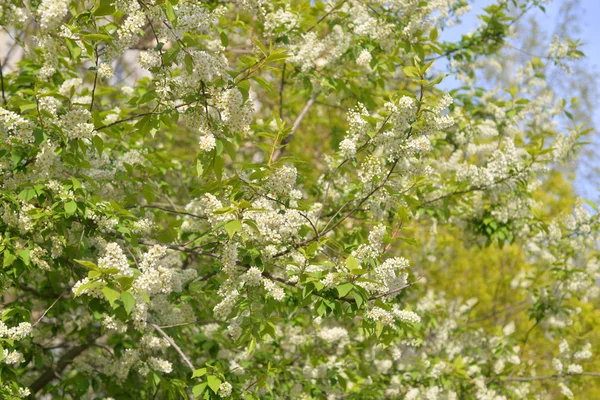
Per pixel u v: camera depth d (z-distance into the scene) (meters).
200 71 3.17
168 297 4.48
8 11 3.53
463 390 6.89
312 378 5.52
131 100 3.60
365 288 3.38
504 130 6.73
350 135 3.89
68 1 3.35
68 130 3.31
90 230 3.72
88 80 7.46
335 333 5.57
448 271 9.88
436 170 6.64
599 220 6.83
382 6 5.79
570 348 7.55
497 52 7.77
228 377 4.32
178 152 7.90
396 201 3.97
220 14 4.22
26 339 4.75
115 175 4.39
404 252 8.91
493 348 7.41
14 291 5.27
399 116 3.68
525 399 7.14
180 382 4.22
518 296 9.99
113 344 5.30
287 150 8.52
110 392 5.18
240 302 3.41
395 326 3.54
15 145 3.60
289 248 3.58
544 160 5.69
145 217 4.46
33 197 3.70
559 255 7.10
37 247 3.67
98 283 2.67
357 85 6.32
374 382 6.19
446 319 7.25
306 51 5.49
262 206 3.37
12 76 5.55
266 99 8.75
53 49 3.44
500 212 6.08
